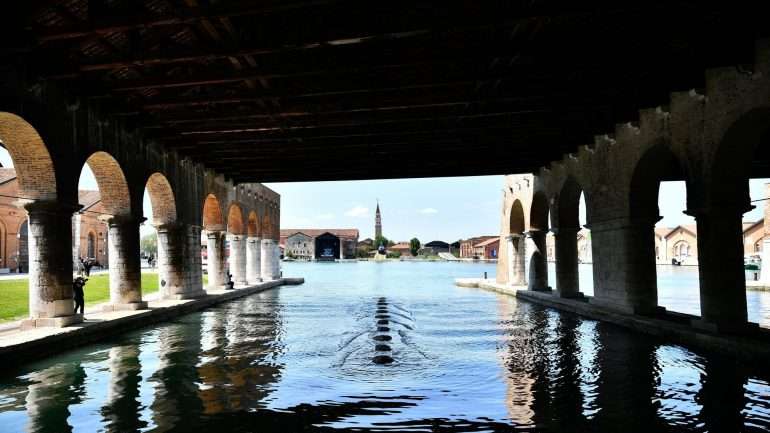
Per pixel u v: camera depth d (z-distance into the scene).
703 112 12.40
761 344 11.07
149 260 58.44
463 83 12.24
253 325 17.80
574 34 11.40
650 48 10.78
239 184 31.44
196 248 23.81
